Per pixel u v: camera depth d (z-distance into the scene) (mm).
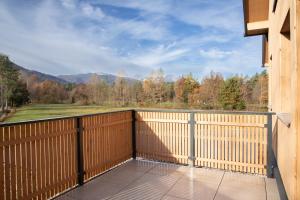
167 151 5074
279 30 3594
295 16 2086
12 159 2840
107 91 45500
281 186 3236
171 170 4605
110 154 4660
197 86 39250
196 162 4816
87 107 42094
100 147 4387
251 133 4324
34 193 3125
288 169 2516
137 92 43750
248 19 7250
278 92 3893
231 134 4492
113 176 4293
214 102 37438
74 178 3795
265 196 3469
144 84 43219
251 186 3824
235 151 4473
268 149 4184
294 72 2135
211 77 38344
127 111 5195
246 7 6328
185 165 4895
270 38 6203
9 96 36531
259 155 4273
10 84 36656
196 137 4801
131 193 3594
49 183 3355
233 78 35750
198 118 4758
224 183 3955
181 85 40094
